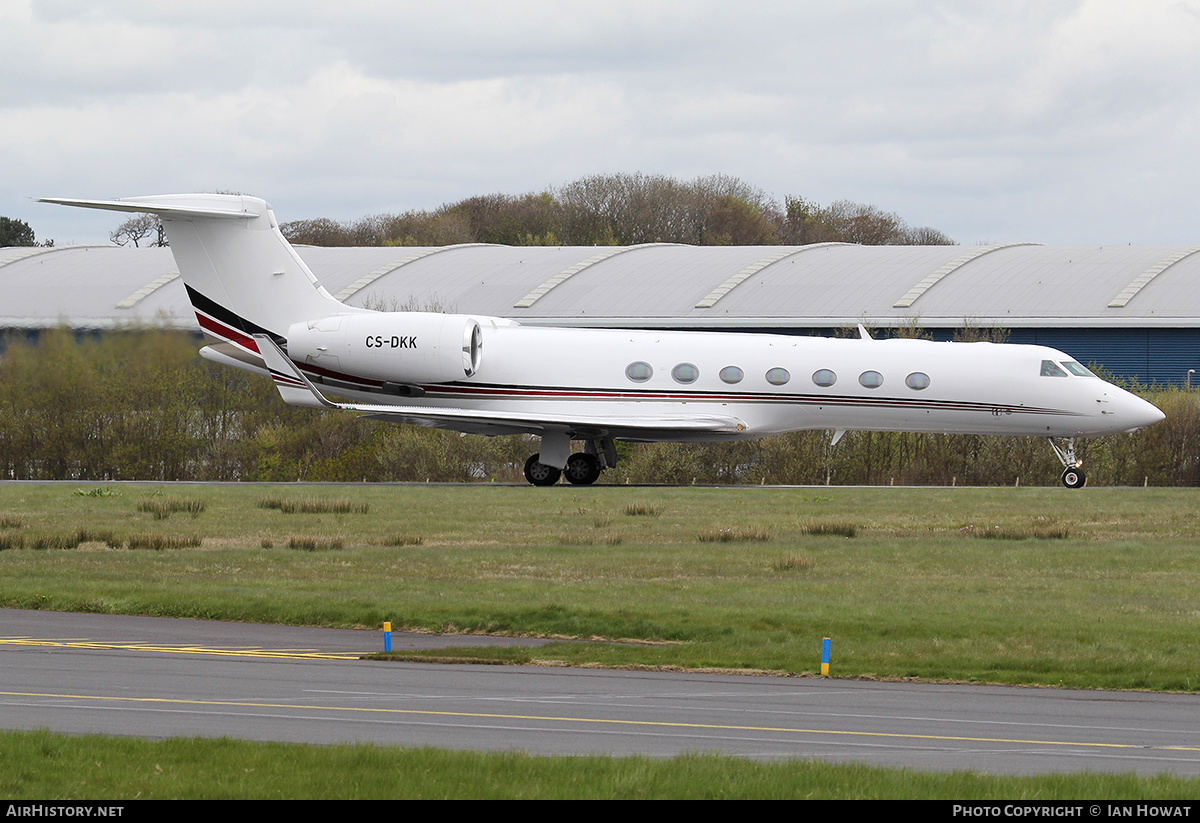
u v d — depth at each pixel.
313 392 128.50
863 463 176.25
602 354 134.25
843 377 130.50
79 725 39.75
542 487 138.75
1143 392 176.88
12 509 116.94
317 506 114.00
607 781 32.84
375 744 37.06
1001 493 132.62
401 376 135.75
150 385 186.00
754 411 131.88
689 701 45.75
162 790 31.77
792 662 54.06
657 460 178.75
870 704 46.00
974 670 53.34
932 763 36.97
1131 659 54.97
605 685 48.75
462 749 37.31
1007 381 129.12
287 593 70.62
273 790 31.84
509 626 62.47
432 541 94.62
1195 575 79.94
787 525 104.50
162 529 101.50
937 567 82.81
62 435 184.12
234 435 191.00
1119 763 37.59
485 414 128.00
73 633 59.50
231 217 135.62
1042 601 70.06
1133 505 121.06
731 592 72.31
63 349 186.00
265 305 137.25
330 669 51.25
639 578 77.88
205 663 52.00
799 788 32.56
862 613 65.38
